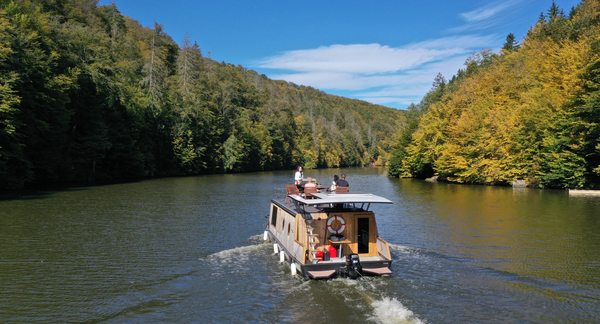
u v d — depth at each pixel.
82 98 47.69
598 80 34.31
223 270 12.12
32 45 37.12
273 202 16.73
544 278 11.12
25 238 16.16
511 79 54.31
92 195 32.44
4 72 32.50
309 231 11.58
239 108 111.62
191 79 84.56
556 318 8.49
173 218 21.34
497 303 9.34
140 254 13.88
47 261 12.89
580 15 57.03
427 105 108.56
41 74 37.09
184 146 74.25
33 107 36.34
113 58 64.00
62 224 19.23
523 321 8.34
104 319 8.55
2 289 10.34
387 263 11.45
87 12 89.44
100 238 16.31
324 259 11.63
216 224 19.66
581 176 35.97
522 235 16.83
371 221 12.32
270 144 115.62
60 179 45.22
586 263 12.54
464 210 24.53
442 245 15.12
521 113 43.88
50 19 50.81
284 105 149.38
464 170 51.25
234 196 33.16
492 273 11.62
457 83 94.75
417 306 9.18
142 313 8.88
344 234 12.14
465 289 10.31
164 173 69.81
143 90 67.50
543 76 46.56
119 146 54.44
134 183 47.34
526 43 67.00
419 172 66.69
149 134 65.75
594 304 9.23
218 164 85.94
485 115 51.19
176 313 8.88
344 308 9.11
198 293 10.12
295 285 10.70
